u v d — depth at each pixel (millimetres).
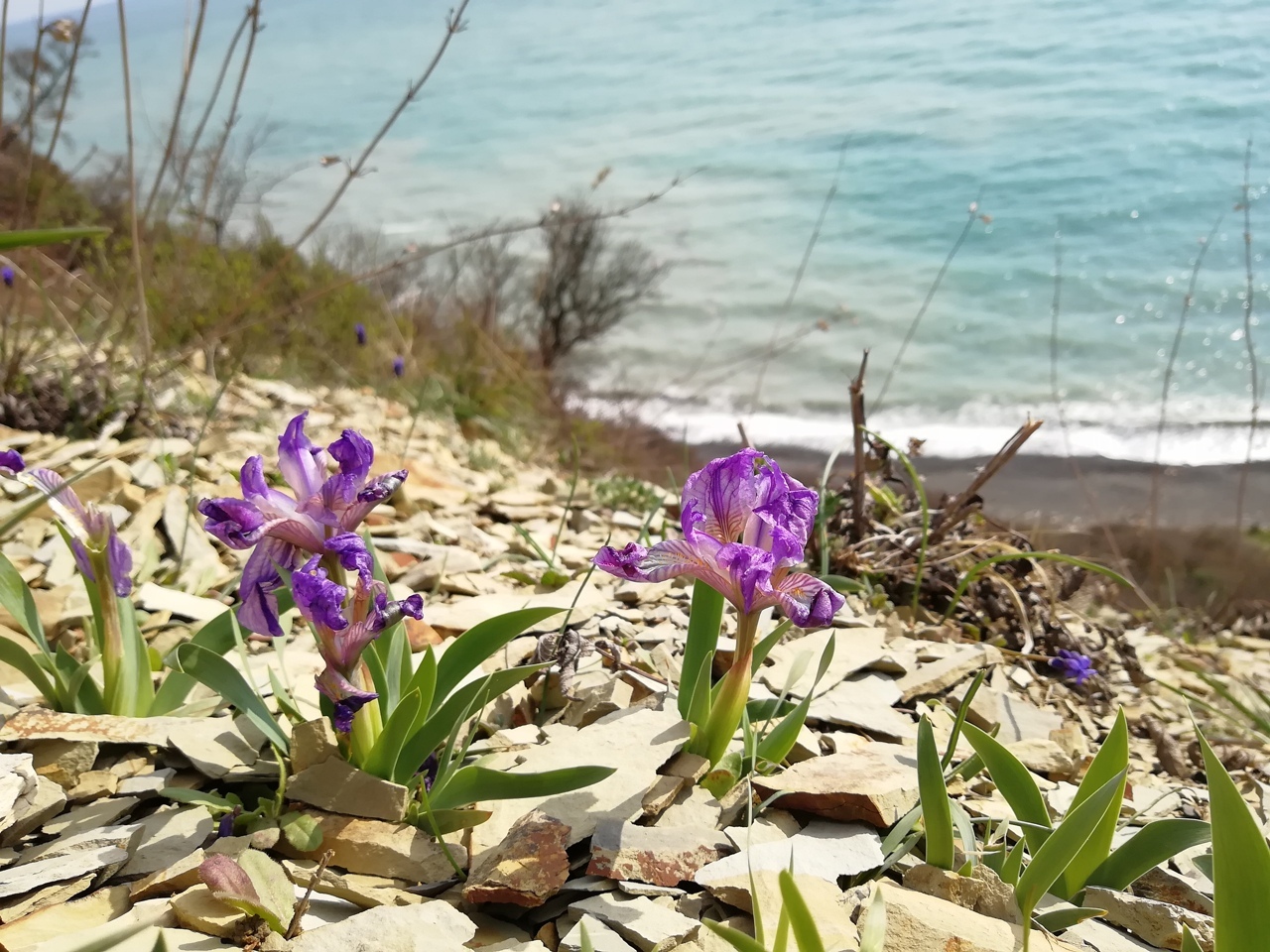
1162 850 2000
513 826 1933
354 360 7984
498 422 8031
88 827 1949
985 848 2123
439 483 4926
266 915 1614
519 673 2094
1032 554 3475
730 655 2881
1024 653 3662
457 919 1689
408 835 1912
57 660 2328
